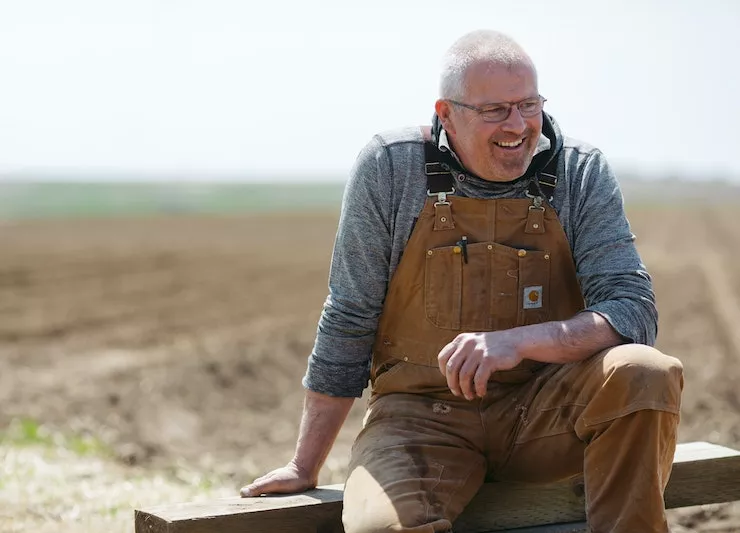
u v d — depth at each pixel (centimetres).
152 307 1661
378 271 390
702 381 1048
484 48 367
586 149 393
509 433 378
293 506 374
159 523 359
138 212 4944
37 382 1066
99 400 987
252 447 853
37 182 15525
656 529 336
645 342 368
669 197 11838
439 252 381
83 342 1335
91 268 2148
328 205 7081
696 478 433
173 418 941
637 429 334
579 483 404
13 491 554
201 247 2698
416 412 385
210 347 1270
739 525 551
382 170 385
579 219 387
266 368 1166
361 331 396
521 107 365
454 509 360
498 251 380
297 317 1589
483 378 347
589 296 383
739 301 1798
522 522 398
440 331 384
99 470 661
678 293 1919
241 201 7806
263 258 2483
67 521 495
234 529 364
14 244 2600
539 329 357
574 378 357
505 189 381
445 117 379
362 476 359
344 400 402
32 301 1683
